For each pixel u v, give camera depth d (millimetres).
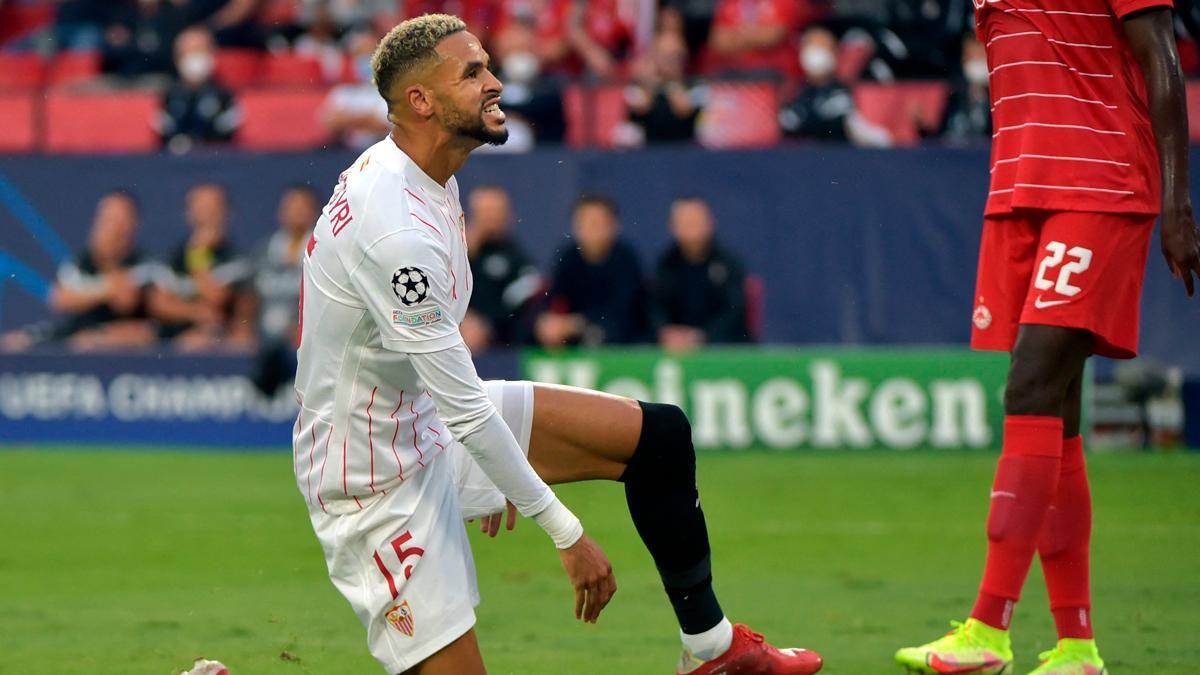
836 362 38750
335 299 13172
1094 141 15359
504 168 40188
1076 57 15430
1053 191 15406
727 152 39594
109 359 41688
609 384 38969
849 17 45125
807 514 29453
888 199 39125
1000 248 16234
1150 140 15445
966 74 42688
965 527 27828
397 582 13320
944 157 38906
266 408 41125
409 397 13484
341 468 13438
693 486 14578
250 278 41344
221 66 48344
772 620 19875
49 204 41844
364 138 43094
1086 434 38750
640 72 45062
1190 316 37938
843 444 38781
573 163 40031
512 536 27234
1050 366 15375
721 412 39000
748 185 39531
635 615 20281
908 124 40688
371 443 13352
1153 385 38281
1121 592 21484
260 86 43438
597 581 13250
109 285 41750
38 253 41938
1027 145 15586
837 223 39312
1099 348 15883
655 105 41781
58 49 50875
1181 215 14867
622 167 39906
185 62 48219
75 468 37000
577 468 14453
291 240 40656
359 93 43156
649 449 14359
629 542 26438
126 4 51125
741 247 39688
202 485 34094
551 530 13156
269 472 36219
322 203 41250
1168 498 30734
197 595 22031
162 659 17766
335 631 19453
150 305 41844
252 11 49625
